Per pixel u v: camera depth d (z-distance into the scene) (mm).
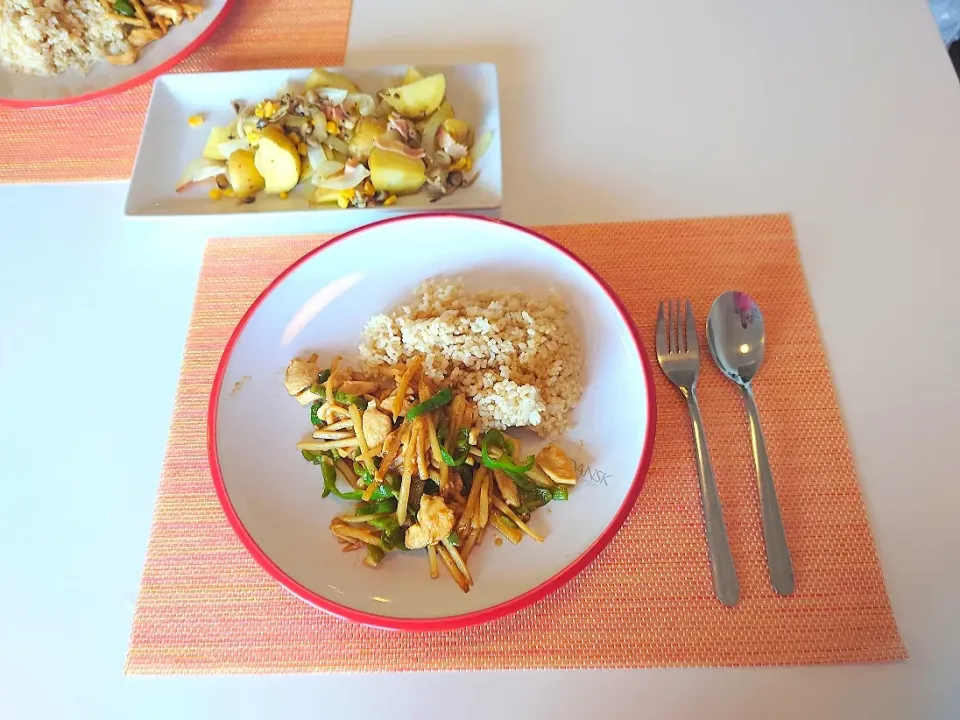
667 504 434
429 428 421
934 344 469
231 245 541
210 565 432
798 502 426
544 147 565
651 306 496
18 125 599
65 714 401
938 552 410
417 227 488
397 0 651
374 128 539
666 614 404
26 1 582
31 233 558
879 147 542
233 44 631
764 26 606
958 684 378
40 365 509
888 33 591
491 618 376
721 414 456
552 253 481
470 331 450
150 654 409
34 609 430
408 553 417
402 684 398
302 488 439
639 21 621
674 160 552
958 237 502
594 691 390
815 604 399
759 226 518
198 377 495
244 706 397
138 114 602
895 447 440
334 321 490
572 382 452
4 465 476
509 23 629
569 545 407
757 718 378
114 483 467
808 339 475
